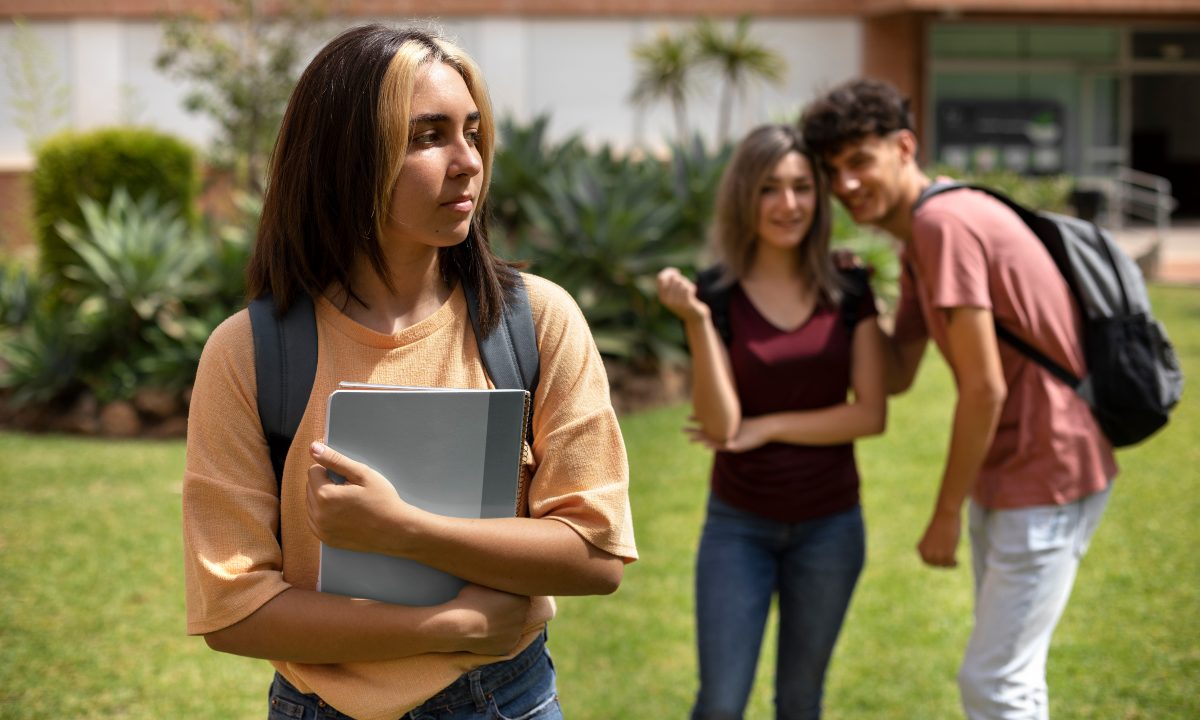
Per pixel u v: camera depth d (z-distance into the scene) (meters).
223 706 3.68
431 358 1.61
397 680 1.56
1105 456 2.70
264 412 1.57
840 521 2.86
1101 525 5.31
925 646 4.10
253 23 11.19
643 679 3.86
